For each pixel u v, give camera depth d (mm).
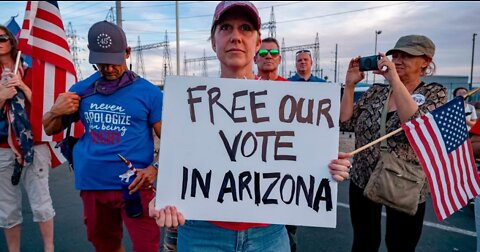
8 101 2617
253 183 1459
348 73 2512
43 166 2852
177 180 1438
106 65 2082
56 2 2973
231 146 1466
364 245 2410
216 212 1438
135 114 2139
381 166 2143
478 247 2189
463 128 1921
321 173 1470
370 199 2148
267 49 3064
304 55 4125
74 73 3061
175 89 1463
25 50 2734
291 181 1471
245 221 1442
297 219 1453
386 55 2150
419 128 1845
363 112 2420
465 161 1929
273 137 1481
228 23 1479
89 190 2191
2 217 2723
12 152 2682
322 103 1486
